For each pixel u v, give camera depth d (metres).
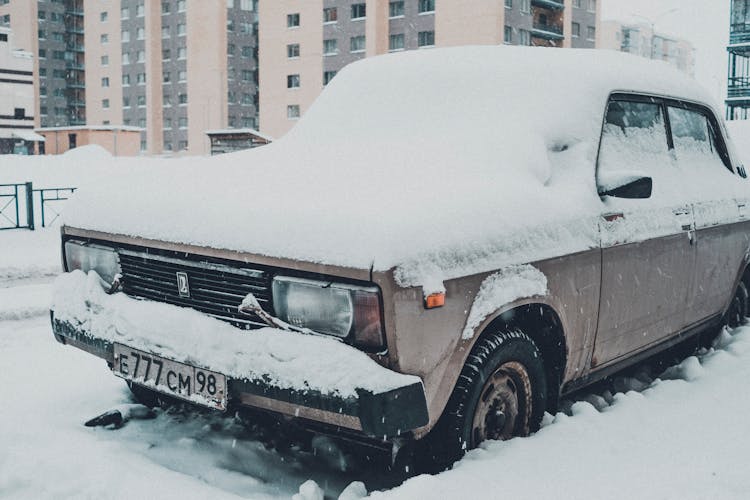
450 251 2.64
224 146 32.91
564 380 3.34
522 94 3.68
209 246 2.80
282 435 3.46
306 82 66.81
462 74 3.94
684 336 4.30
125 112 86.81
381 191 2.79
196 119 81.00
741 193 4.80
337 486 2.99
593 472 2.86
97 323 3.16
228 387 2.68
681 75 4.71
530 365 3.09
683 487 2.75
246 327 2.76
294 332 2.60
